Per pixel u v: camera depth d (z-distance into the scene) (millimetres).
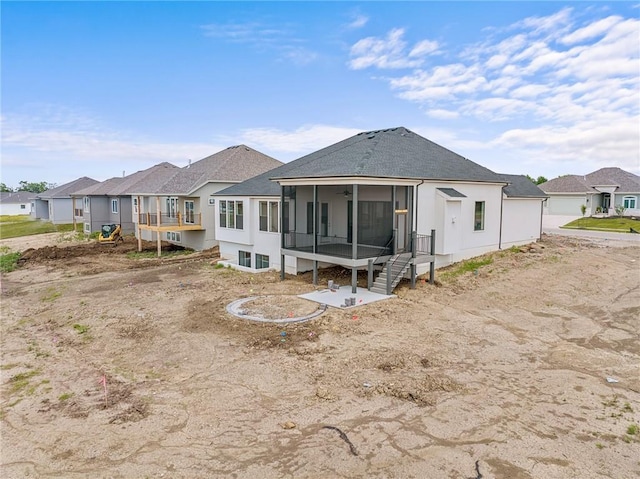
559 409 7824
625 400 8172
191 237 30203
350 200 19875
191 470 6160
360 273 19469
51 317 14656
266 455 6488
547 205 46906
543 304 14883
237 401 8195
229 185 29422
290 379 9078
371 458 6375
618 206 44562
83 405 8188
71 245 33531
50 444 6887
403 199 17703
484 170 22094
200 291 17000
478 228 21094
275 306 14086
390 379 9000
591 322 13078
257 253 22156
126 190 34844
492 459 6340
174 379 9266
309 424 7340
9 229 48656
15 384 9250
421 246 17812
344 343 11039
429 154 20922
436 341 11289
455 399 8195
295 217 20000
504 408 7855
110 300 16266
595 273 18453
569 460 6324
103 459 6461
